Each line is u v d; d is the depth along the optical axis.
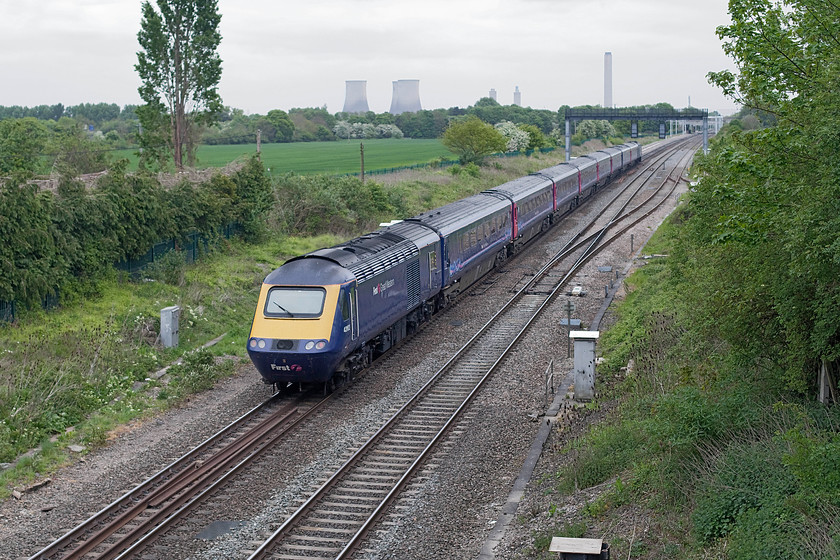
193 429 17.48
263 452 15.97
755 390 14.26
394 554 11.91
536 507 13.18
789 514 10.00
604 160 63.72
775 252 12.53
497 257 36.81
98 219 26.45
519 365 21.95
